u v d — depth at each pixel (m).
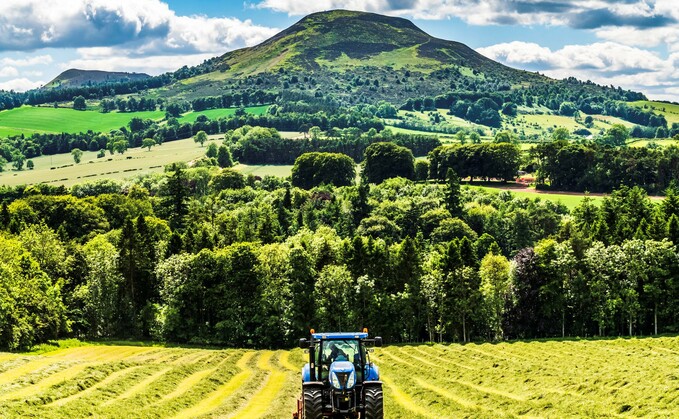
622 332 92.88
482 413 35.72
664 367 49.59
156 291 99.94
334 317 90.38
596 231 107.38
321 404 25.36
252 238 125.38
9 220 126.00
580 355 65.06
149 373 49.38
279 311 92.12
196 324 92.00
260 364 65.31
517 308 94.81
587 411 35.06
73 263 98.88
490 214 153.50
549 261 94.00
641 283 92.31
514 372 52.34
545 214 147.88
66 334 88.75
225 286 91.56
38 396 37.34
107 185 195.88
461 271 91.06
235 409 38.28
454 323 92.06
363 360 26.94
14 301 74.06
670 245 92.00
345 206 160.62
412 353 74.12
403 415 36.44
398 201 161.25
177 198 148.50
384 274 96.50
